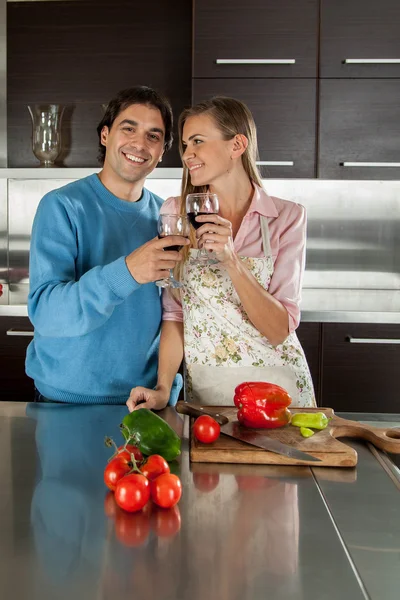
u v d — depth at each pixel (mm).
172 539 826
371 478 1059
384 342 2951
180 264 1758
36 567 753
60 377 1624
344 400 3006
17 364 3041
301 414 1264
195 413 1387
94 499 952
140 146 1633
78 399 1634
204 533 844
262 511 918
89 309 1414
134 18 3287
